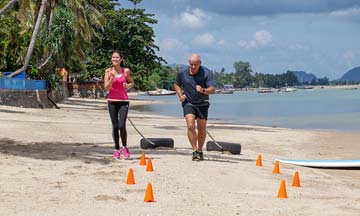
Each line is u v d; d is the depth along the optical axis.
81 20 44.44
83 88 76.81
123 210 6.81
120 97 11.27
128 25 77.94
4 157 10.73
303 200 8.03
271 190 8.84
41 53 43.94
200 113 11.40
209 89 11.08
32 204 6.97
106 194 7.78
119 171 9.76
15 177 8.73
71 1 43.22
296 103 76.25
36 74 42.19
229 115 45.12
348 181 11.12
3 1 38.94
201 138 11.57
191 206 7.23
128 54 79.62
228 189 8.67
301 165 13.23
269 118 40.66
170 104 70.06
